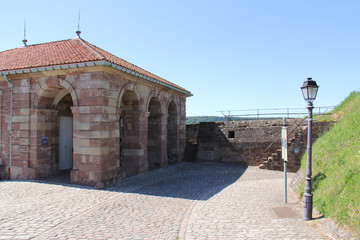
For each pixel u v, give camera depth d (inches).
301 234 227.5
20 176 470.3
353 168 265.7
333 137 398.9
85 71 424.8
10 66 480.4
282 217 274.1
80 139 427.8
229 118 833.5
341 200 240.5
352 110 479.2
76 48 499.8
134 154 535.5
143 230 241.1
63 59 445.1
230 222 262.2
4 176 479.8
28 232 231.6
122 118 586.6
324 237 219.9
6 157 482.9
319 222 249.0
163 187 428.1
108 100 431.8
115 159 453.7
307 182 266.8
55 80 447.2
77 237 223.1
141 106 538.3
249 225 252.5
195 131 869.2
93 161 417.1
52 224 252.2
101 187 403.5
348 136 354.3
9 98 482.6
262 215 282.4
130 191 394.9
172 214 289.3
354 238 197.0
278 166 627.5
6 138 483.8
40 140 471.8
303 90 278.8
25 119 468.8
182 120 765.3
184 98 781.9
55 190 387.9
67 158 559.8
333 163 321.4
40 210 293.9
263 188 423.8
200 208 312.2
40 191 380.8
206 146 761.0
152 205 323.9
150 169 598.9
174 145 729.0
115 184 437.7
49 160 491.2
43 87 457.7
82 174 422.9
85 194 369.1
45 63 445.4
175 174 552.7
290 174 575.2
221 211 299.7
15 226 245.1
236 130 733.9
